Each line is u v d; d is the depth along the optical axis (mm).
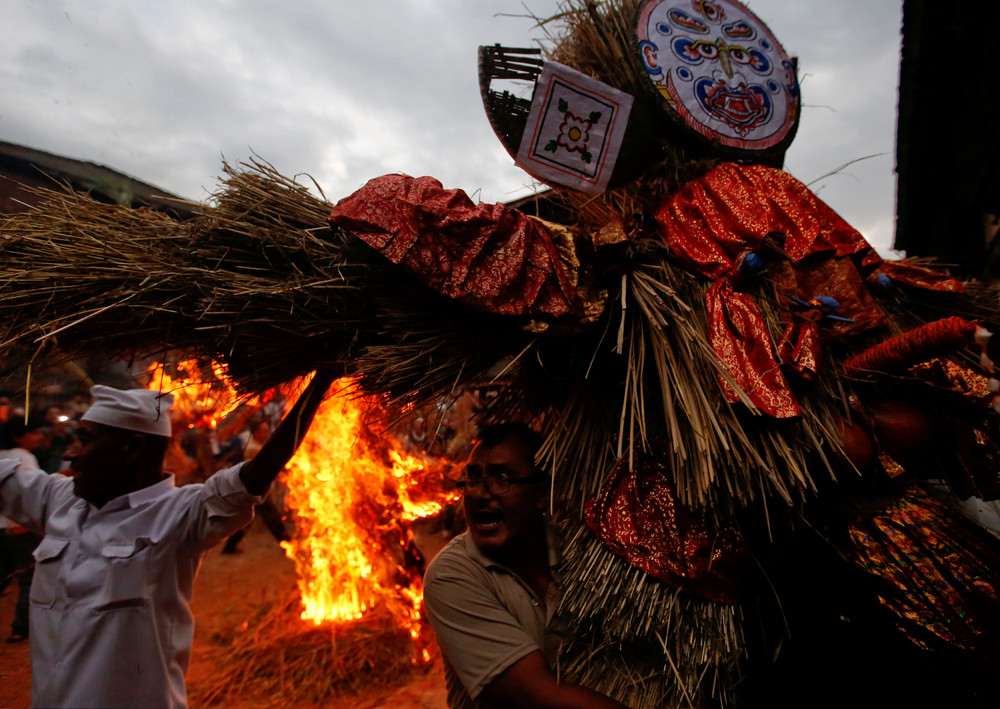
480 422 2008
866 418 1591
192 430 6773
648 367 1667
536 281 1553
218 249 1704
